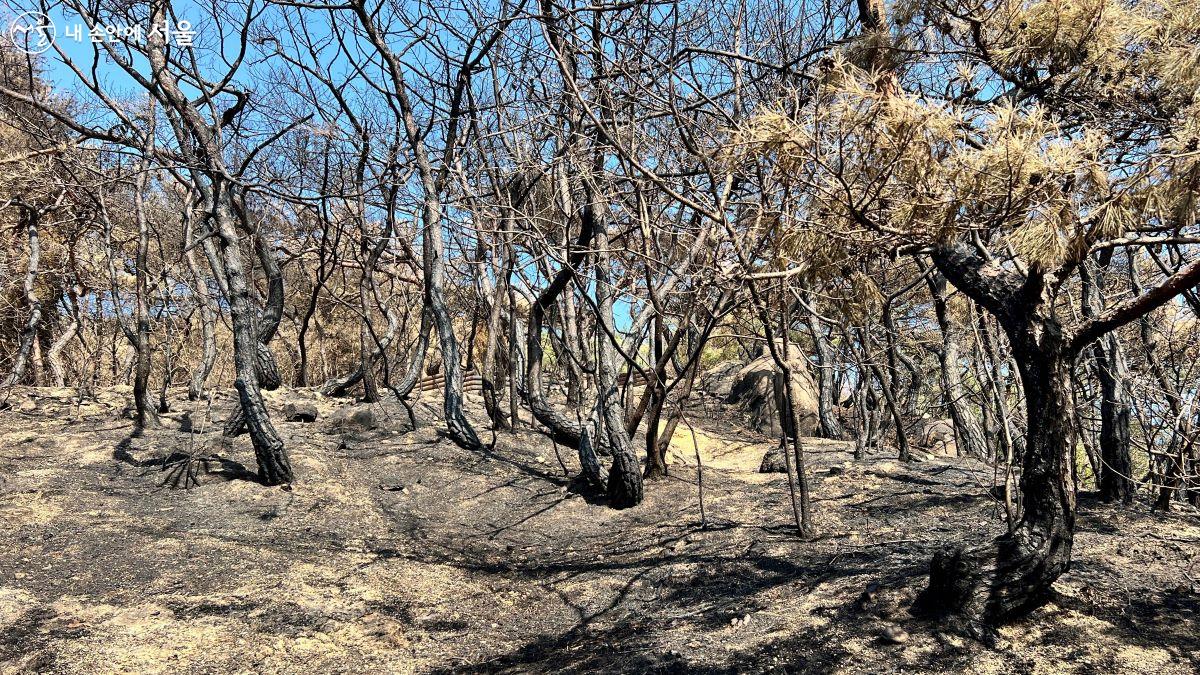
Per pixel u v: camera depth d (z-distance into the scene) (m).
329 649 4.03
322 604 4.53
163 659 3.78
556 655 3.97
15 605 4.23
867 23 4.48
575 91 4.91
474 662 4.00
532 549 5.95
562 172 7.23
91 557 5.00
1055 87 3.97
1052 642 3.49
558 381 12.28
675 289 6.68
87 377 12.63
